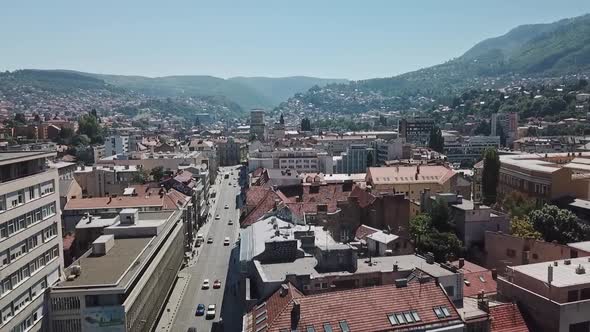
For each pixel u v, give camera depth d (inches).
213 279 5974.4
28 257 3742.6
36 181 3939.5
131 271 3961.6
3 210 3479.3
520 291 3275.1
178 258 6028.5
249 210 6387.8
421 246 4982.8
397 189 7746.1
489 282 3976.4
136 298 3919.8
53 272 4146.2
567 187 6496.1
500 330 3095.5
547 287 3125.0
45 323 3644.2
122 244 4692.4
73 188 7401.6
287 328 2778.1
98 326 3631.9
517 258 4726.9
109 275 3868.1
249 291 3427.7
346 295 2987.2
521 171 7234.3
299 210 5428.2
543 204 6131.9
